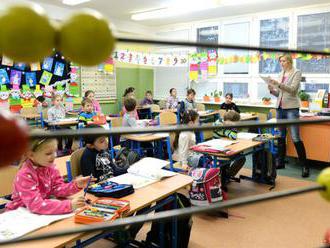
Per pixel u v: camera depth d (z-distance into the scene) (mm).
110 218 1367
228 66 6668
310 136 4398
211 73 6781
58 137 458
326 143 4277
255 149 3564
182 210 639
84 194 1729
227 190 3568
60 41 441
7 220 1382
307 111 5188
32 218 1408
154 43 516
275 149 4258
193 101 6219
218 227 2688
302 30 5688
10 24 400
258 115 5633
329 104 4961
